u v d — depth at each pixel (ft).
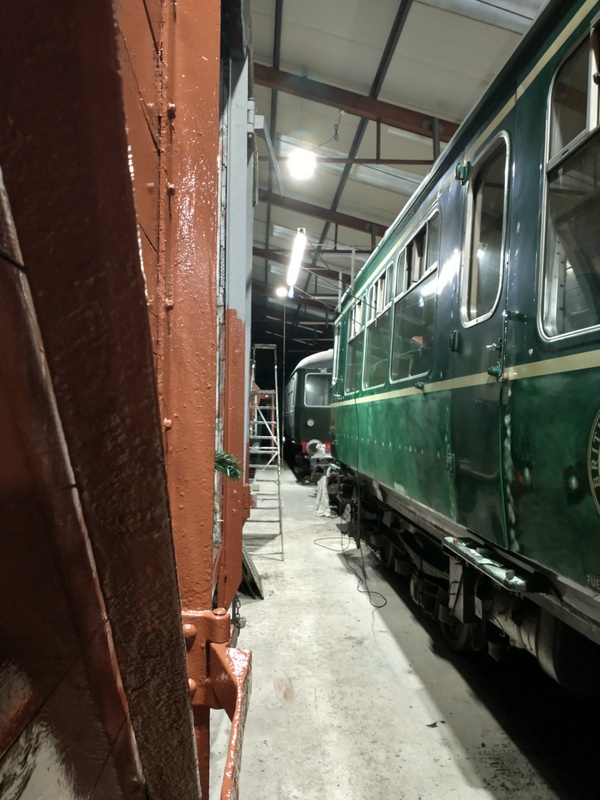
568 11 6.23
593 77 5.67
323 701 9.59
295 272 21.79
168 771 2.60
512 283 7.14
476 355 8.09
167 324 4.52
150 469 1.80
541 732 8.72
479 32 16.80
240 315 8.23
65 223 1.47
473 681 10.31
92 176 1.43
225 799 3.01
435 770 7.77
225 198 8.21
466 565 8.95
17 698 1.59
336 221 32.19
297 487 37.65
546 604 6.56
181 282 4.54
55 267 1.51
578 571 5.49
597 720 9.05
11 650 1.58
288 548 20.31
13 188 1.42
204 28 4.69
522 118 7.18
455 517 8.70
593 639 5.61
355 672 10.64
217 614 4.51
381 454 14.12
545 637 6.88
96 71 1.33
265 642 12.00
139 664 2.19
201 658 4.50
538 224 6.57
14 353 1.67
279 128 26.13
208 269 4.58
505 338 7.14
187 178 4.58
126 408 1.70
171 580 2.02
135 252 1.53
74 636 1.99
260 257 42.96
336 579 16.56
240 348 8.32
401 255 13.16
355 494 19.77
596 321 5.71
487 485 7.52
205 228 4.59
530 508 6.40
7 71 1.31
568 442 5.70
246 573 14.92
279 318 64.44
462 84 19.69
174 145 4.57
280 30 20.01
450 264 9.50
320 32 19.47
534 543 6.30
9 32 1.27
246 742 8.43
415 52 18.74
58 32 1.28
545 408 6.16
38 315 1.56
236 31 7.64
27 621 1.68
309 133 25.81
